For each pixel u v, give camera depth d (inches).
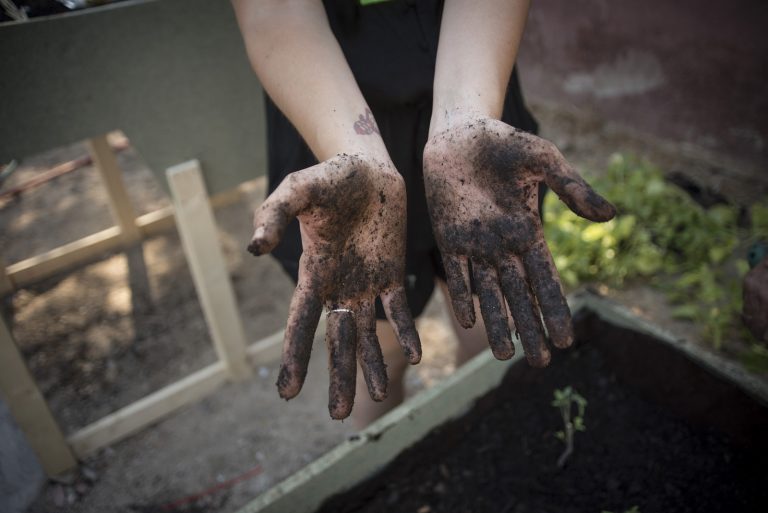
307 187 29.5
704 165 116.3
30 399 65.4
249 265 106.6
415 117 45.4
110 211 125.6
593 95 132.1
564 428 57.3
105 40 55.3
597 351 62.3
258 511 45.1
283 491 46.3
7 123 54.4
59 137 57.4
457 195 34.5
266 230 27.0
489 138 32.6
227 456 73.1
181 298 99.6
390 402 62.2
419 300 54.6
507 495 52.6
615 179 111.3
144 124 61.1
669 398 56.6
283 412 78.2
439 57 39.4
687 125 116.7
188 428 76.9
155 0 56.0
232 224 116.8
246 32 39.9
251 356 82.8
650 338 56.1
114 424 74.5
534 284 32.5
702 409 54.1
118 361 88.6
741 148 109.9
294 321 31.8
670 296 89.4
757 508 48.5
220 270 73.0
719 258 92.9
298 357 31.2
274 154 50.3
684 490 50.8
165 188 66.6
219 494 68.8
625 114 127.3
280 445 74.0
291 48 38.0
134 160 144.1
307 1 40.1
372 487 51.9
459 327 60.7
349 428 75.7
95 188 133.9
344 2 42.7
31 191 134.1
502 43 39.2
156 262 107.8
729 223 99.9
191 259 71.9
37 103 54.8
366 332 34.3
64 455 70.9
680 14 108.0
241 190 125.7
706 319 84.6
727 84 106.9
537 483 53.2
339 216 31.6
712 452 52.8
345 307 33.9
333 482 48.9
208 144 66.1
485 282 33.9
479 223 34.0
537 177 31.7
